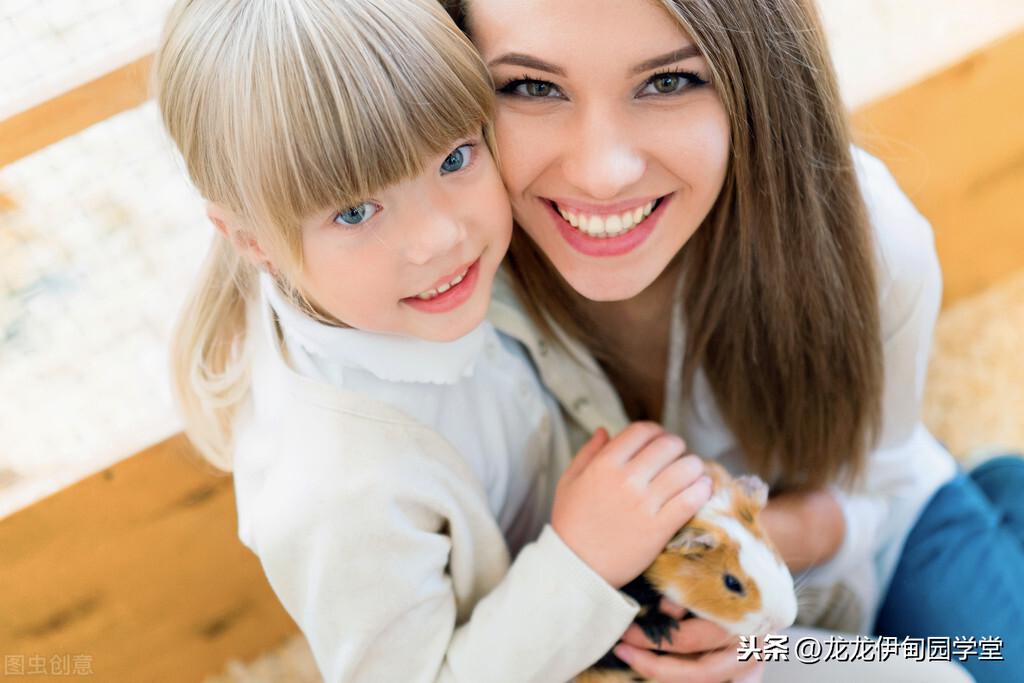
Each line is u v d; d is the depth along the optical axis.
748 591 0.71
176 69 0.58
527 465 0.86
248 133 0.56
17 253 1.25
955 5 1.44
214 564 1.23
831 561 0.94
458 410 0.77
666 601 0.74
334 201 0.57
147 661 1.24
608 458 0.78
